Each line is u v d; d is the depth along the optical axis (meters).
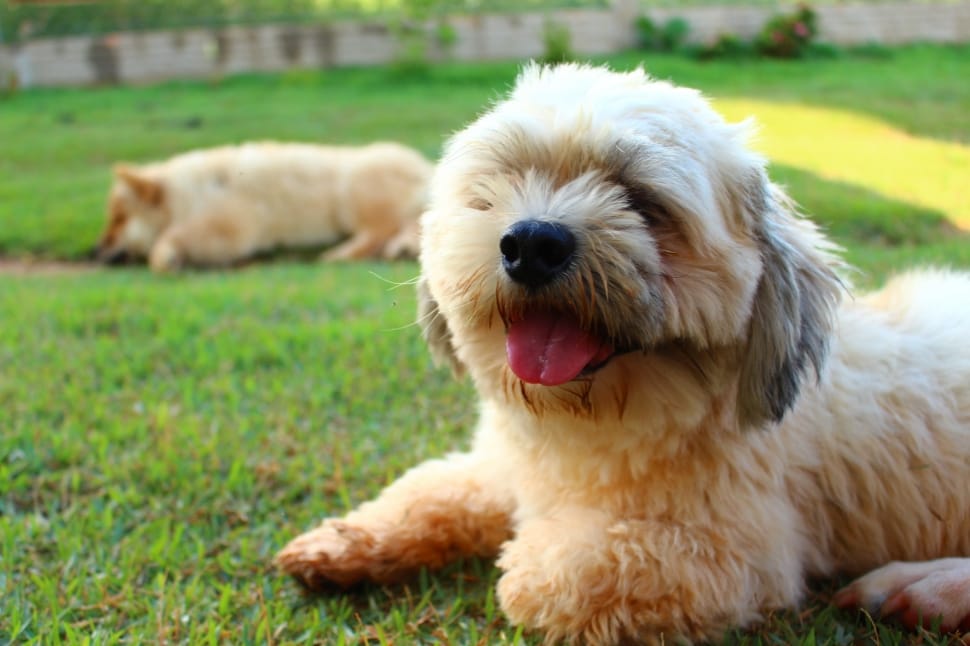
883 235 1.18
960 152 1.57
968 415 0.54
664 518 0.50
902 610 0.49
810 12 2.95
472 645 0.49
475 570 0.55
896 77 2.47
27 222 1.60
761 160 0.52
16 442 0.68
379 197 1.58
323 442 0.69
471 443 0.68
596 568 0.48
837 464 0.54
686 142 0.49
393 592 0.54
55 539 0.57
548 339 0.48
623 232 0.47
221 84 2.92
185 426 0.71
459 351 0.53
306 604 0.53
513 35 3.05
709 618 0.48
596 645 0.47
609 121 0.49
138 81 3.05
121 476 0.64
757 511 0.50
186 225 1.52
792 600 0.51
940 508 0.54
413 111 2.34
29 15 3.01
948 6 3.12
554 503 0.54
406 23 2.98
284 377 0.81
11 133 2.29
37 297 1.13
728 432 0.50
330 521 0.55
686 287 0.47
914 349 0.56
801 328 0.51
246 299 1.09
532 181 0.48
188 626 0.51
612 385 0.49
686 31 3.02
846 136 1.74
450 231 0.50
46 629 0.50
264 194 1.60
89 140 2.18
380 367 0.82
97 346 0.90
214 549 0.57
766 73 2.64
